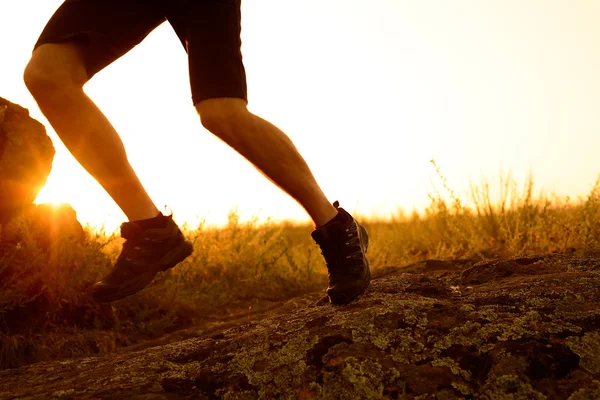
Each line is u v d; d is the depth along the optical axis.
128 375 1.92
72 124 1.99
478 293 2.17
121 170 2.07
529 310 1.91
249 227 5.06
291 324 2.05
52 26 2.01
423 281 2.44
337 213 2.12
